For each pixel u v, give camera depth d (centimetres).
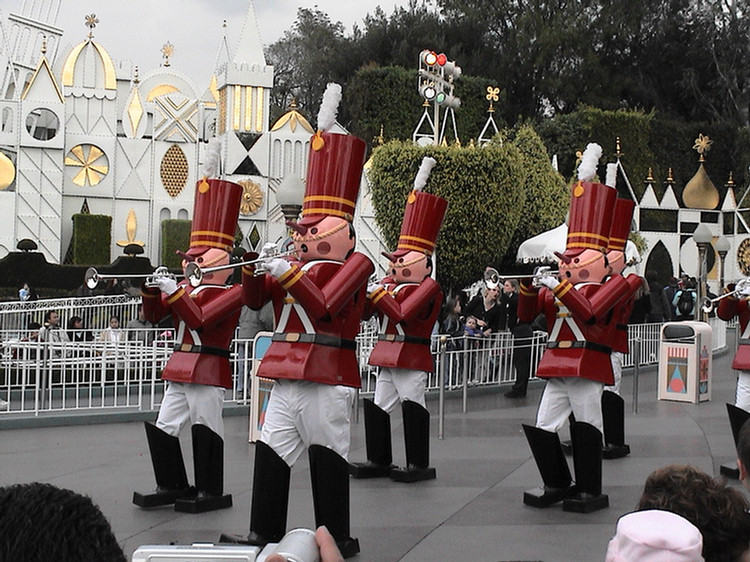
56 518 224
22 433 1382
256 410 1291
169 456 918
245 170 3925
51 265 3041
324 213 781
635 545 295
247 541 741
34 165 3700
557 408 968
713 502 346
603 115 4391
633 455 1217
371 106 4588
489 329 1852
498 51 5491
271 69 4000
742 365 1099
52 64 4538
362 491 1002
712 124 4809
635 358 1603
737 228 4009
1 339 1756
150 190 3931
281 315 768
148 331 1789
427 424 1066
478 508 923
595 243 998
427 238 1093
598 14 5359
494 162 2550
